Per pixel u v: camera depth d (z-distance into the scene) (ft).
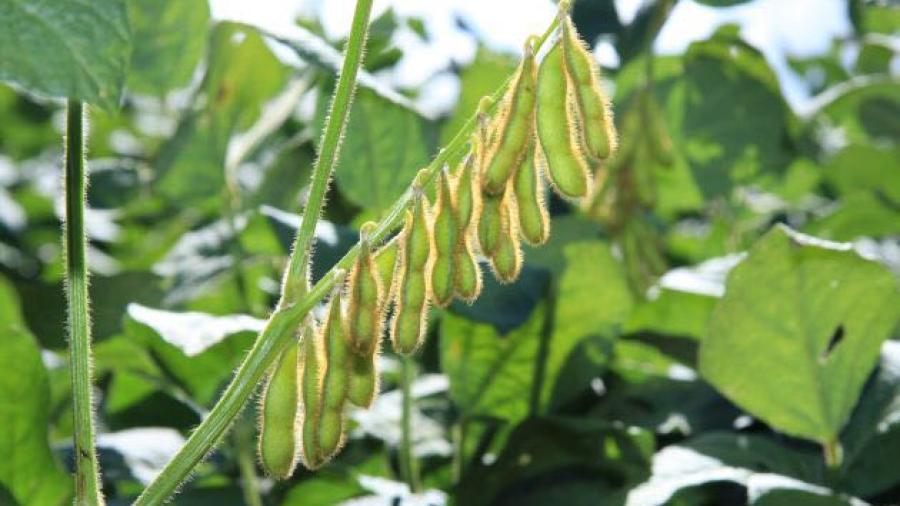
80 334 2.49
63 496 2.92
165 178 3.63
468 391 3.16
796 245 2.85
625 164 3.64
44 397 2.89
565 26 2.37
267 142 4.52
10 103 6.44
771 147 4.18
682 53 4.11
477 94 3.44
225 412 2.44
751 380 2.95
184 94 4.01
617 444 2.97
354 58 2.44
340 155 3.22
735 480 2.83
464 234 2.39
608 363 3.35
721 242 4.50
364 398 2.41
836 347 2.94
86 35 2.13
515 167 2.38
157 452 3.12
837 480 2.94
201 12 3.43
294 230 3.16
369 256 2.39
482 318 2.99
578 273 3.16
